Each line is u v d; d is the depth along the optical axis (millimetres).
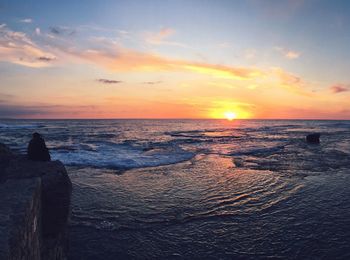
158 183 14633
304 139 45719
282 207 11055
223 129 86125
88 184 14219
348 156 25172
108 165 19516
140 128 86812
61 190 7289
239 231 8891
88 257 7344
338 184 14641
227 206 11109
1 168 8180
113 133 59000
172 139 44969
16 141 36156
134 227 9055
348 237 8516
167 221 9570
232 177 16188
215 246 7980
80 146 30734
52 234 6695
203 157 24594
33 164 8398
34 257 5039
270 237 8523
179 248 7859
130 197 12141
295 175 16828
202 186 14086
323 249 7828
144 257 7402
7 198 4984
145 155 24594
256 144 37250
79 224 9148
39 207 6098
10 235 3768
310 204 11430
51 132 59188
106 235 8477
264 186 14164
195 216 10031
